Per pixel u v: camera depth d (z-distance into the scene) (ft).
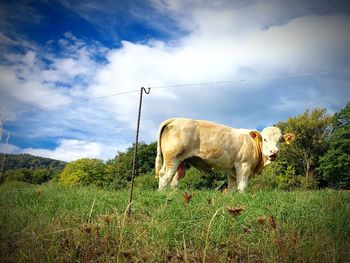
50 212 19.48
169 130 31.19
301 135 138.51
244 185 32.12
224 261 12.89
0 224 16.08
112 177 155.74
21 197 23.22
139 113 18.47
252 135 32.96
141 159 156.66
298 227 17.48
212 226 16.34
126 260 12.64
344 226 18.01
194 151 31.19
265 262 13.21
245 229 15.69
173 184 32.48
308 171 133.59
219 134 31.50
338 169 123.75
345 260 13.67
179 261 13.48
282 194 25.68
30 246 13.91
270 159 32.68
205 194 25.03
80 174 156.04
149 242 15.06
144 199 22.66
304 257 13.38
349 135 124.57
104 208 20.40
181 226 16.52
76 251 14.19
